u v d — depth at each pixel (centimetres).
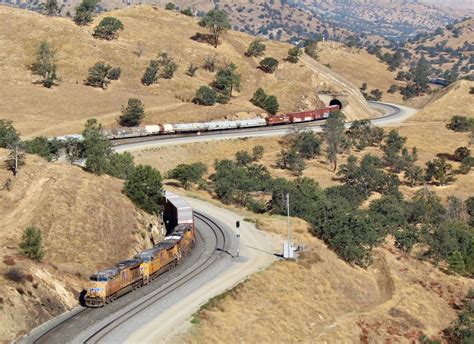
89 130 10669
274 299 6788
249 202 10906
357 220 9019
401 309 7712
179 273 7231
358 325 7056
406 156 15250
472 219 11738
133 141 14400
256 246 8412
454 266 9162
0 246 6475
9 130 10150
